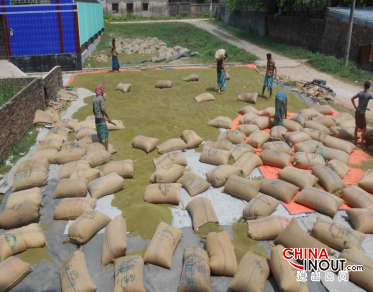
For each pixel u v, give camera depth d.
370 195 6.34
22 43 17.83
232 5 36.94
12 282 4.83
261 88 14.36
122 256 5.26
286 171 7.23
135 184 7.28
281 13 27.36
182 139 9.30
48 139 8.73
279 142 8.44
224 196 6.85
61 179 7.41
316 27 21.44
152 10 47.88
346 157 7.96
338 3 22.28
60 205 6.26
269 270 4.88
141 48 23.38
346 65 17.36
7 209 6.08
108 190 6.86
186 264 4.85
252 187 6.64
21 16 17.33
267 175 7.62
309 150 8.29
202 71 17.44
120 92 13.82
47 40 17.91
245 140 9.34
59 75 13.90
